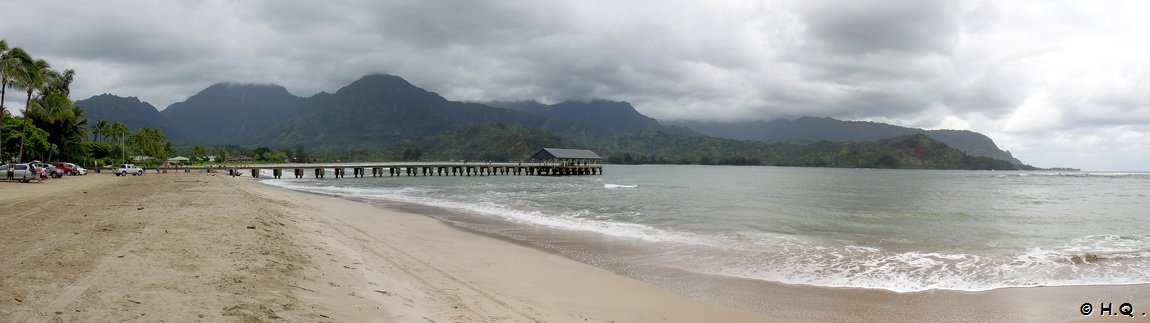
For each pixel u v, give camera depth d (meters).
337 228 16.08
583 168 108.88
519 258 13.11
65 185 32.94
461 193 41.69
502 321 7.15
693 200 34.69
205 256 8.89
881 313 8.91
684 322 8.14
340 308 6.71
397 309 7.01
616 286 10.41
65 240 10.23
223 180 44.66
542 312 8.08
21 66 44.66
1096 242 17.06
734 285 10.73
